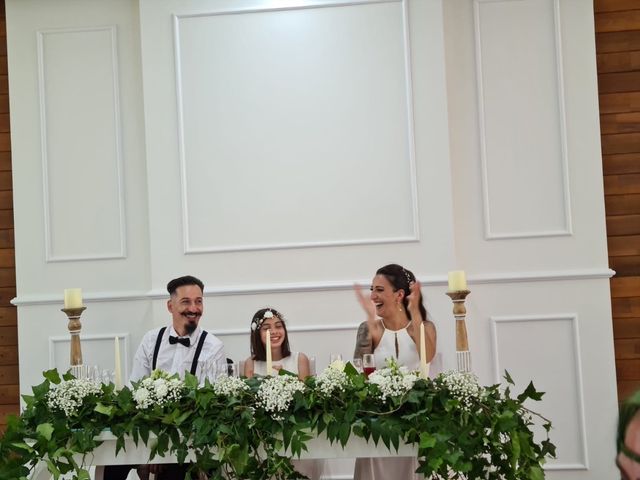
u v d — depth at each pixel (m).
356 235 5.25
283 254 5.29
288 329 5.22
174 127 5.36
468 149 5.31
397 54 5.25
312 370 3.67
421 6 5.24
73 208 5.50
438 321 5.14
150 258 5.38
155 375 3.46
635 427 1.12
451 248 5.18
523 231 5.25
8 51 5.54
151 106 5.37
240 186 5.33
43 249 5.50
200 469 3.34
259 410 3.27
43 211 5.50
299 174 5.30
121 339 5.42
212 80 5.36
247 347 5.25
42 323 5.47
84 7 5.53
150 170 5.36
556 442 5.13
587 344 5.14
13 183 5.53
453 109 5.32
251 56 5.35
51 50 5.54
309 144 5.30
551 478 5.12
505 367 5.18
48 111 5.52
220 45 5.36
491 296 5.23
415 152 5.23
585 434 5.10
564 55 5.24
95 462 3.38
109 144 5.50
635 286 5.27
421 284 5.14
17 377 5.62
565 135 5.21
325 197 5.28
